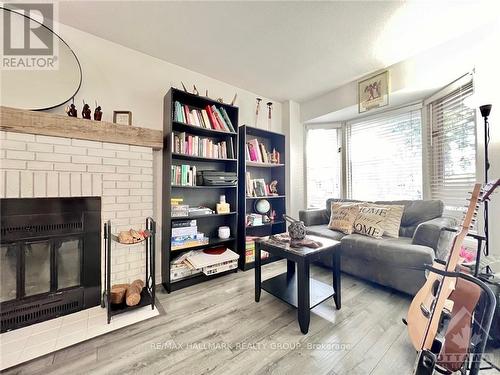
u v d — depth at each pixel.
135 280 1.95
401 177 2.87
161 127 2.29
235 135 2.60
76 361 1.23
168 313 1.70
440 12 1.69
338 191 3.52
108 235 1.60
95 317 1.63
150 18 1.74
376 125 3.12
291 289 1.82
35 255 1.65
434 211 2.30
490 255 1.63
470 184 2.11
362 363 1.21
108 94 2.02
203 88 2.62
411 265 1.78
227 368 1.18
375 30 1.89
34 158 1.54
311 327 1.52
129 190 1.94
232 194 2.61
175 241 2.14
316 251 1.58
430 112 2.59
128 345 1.35
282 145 3.20
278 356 1.26
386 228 2.40
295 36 1.96
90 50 1.93
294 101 3.45
